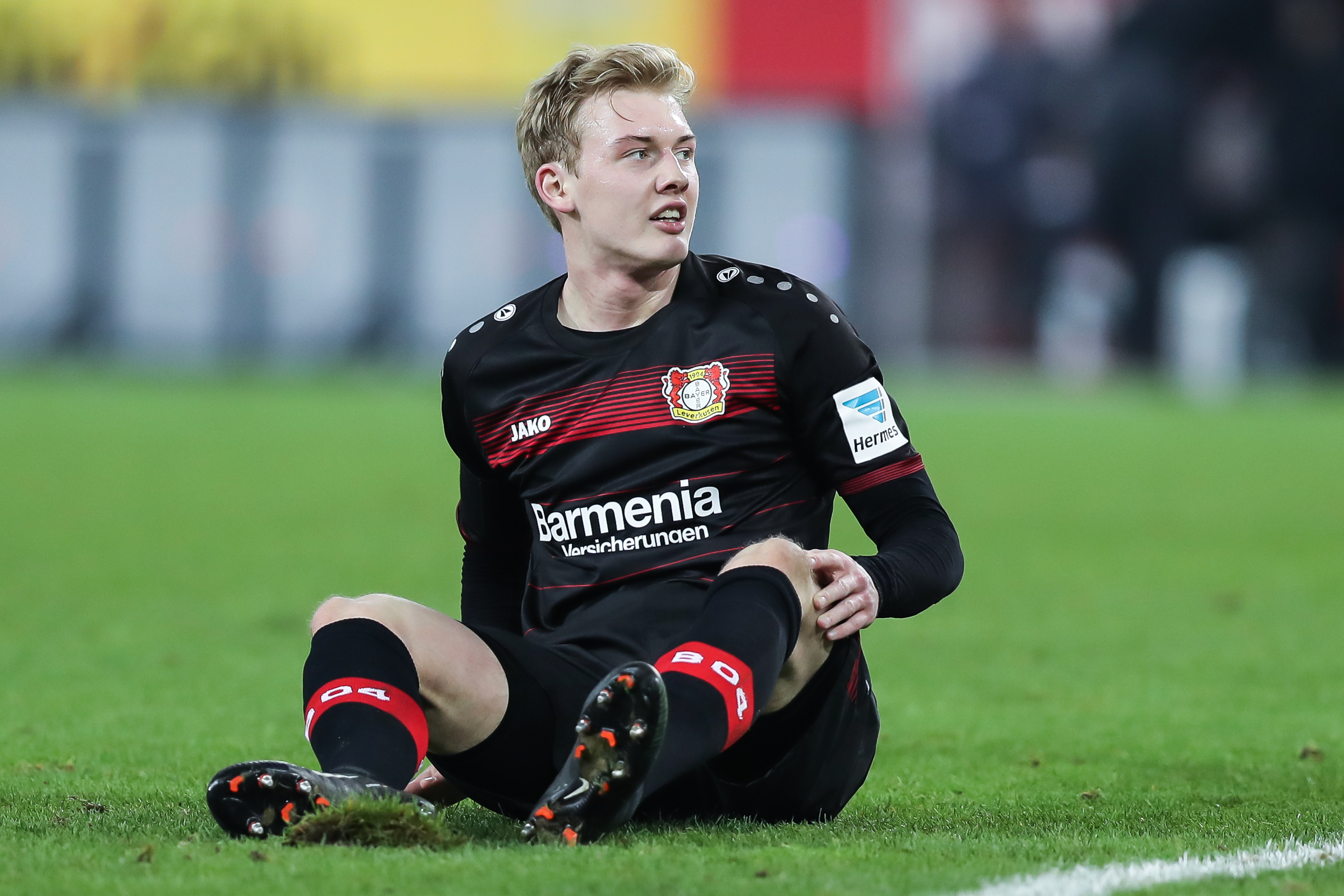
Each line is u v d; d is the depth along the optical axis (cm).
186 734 1583
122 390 7712
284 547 3328
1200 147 9744
